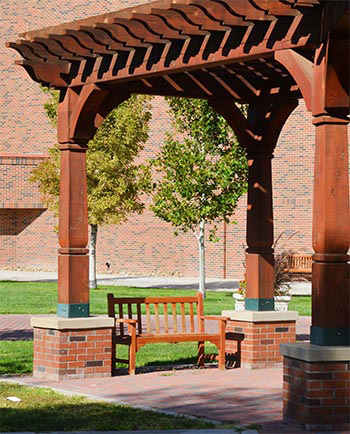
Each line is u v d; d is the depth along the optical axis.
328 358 10.27
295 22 10.77
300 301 29.75
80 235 14.36
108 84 14.08
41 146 45.84
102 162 33.59
